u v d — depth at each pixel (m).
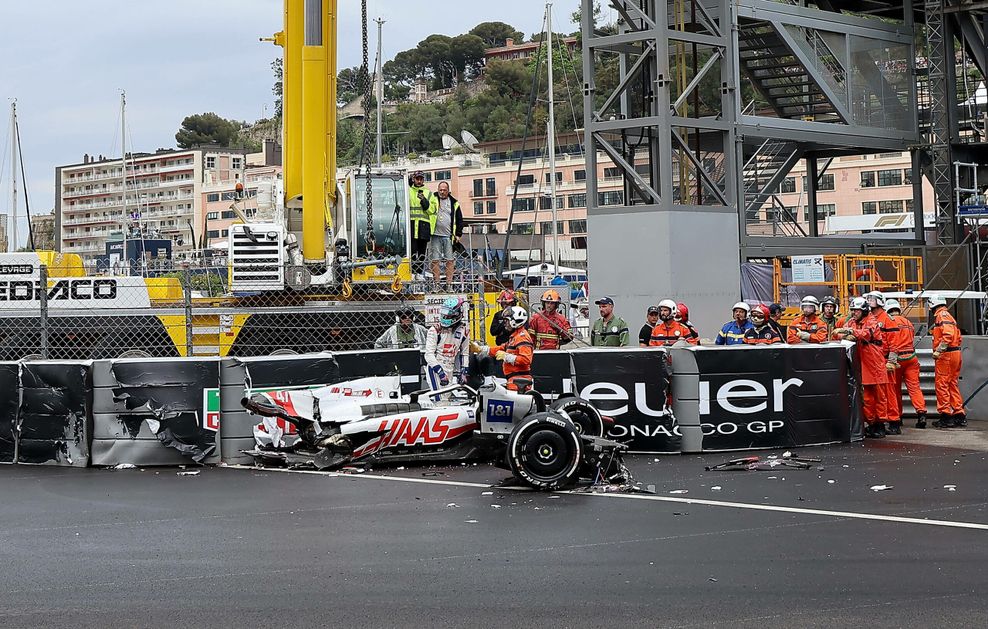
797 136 23.22
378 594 6.96
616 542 8.46
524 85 114.06
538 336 16.09
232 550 8.38
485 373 14.69
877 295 15.84
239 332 17.86
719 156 25.58
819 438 14.16
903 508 9.80
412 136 112.06
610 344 16.53
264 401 12.45
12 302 18.12
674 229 20.44
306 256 18.27
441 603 6.73
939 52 25.06
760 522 9.21
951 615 6.35
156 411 13.05
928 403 17.22
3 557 8.19
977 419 16.81
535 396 12.10
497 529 9.05
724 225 21.28
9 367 13.43
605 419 12.48
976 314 23.14
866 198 69.81
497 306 19.61
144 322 17.86
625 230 20.86
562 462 11.01
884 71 25.25
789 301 21.97
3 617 6.51
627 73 23.38
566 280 44.03
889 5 26.81
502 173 85.56
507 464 11.38
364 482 11.71
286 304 18.25
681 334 15.75
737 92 22.14
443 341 14.20
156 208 140.88
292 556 8.12
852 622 6.22
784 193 71.69
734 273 21.41
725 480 11.58
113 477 12.35
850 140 24.31
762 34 23.86
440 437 12.66
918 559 7.79
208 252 19.86
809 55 23.89
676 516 9.55
